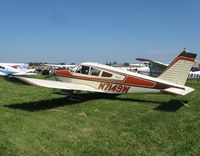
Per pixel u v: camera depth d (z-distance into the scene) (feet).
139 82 35.37
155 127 22.80
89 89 37.01
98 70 38.14
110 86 37.29
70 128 22.06
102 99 37.96
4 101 34.14
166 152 17.33
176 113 28.68
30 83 31.09
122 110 30.22
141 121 24.90
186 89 32.53
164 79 35.37
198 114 28.40
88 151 17.08
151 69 83.87
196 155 16.71
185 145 18.34
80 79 39.40
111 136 20.22
